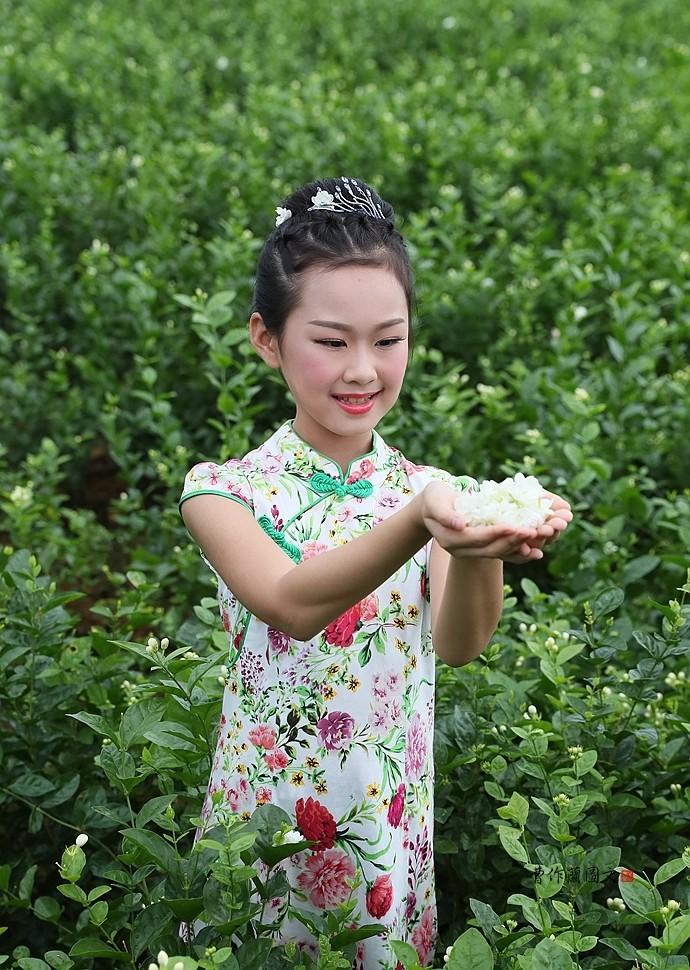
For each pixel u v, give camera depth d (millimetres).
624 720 3006
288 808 2316
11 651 3021
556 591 4172
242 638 2367
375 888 2318
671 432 4750
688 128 7594
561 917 2406
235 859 2139
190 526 2334
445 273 5734
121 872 2467
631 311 4879
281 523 2336
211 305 4164
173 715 2775
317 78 8297
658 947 2160
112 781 2578
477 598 2170
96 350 5566
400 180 7016
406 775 2371
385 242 2273
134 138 7492
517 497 1919
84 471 5504
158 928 2299
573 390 4648
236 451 4164
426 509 1947
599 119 7582
